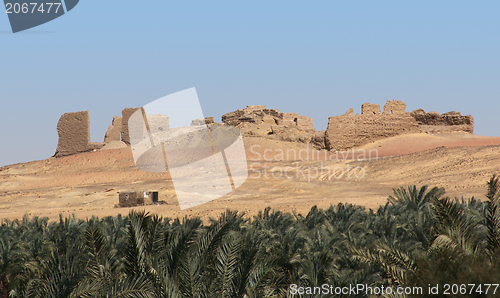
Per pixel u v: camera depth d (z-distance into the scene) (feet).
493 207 23.20
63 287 21.58
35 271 30.01
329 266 28.68
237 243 22.11
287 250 33.53
